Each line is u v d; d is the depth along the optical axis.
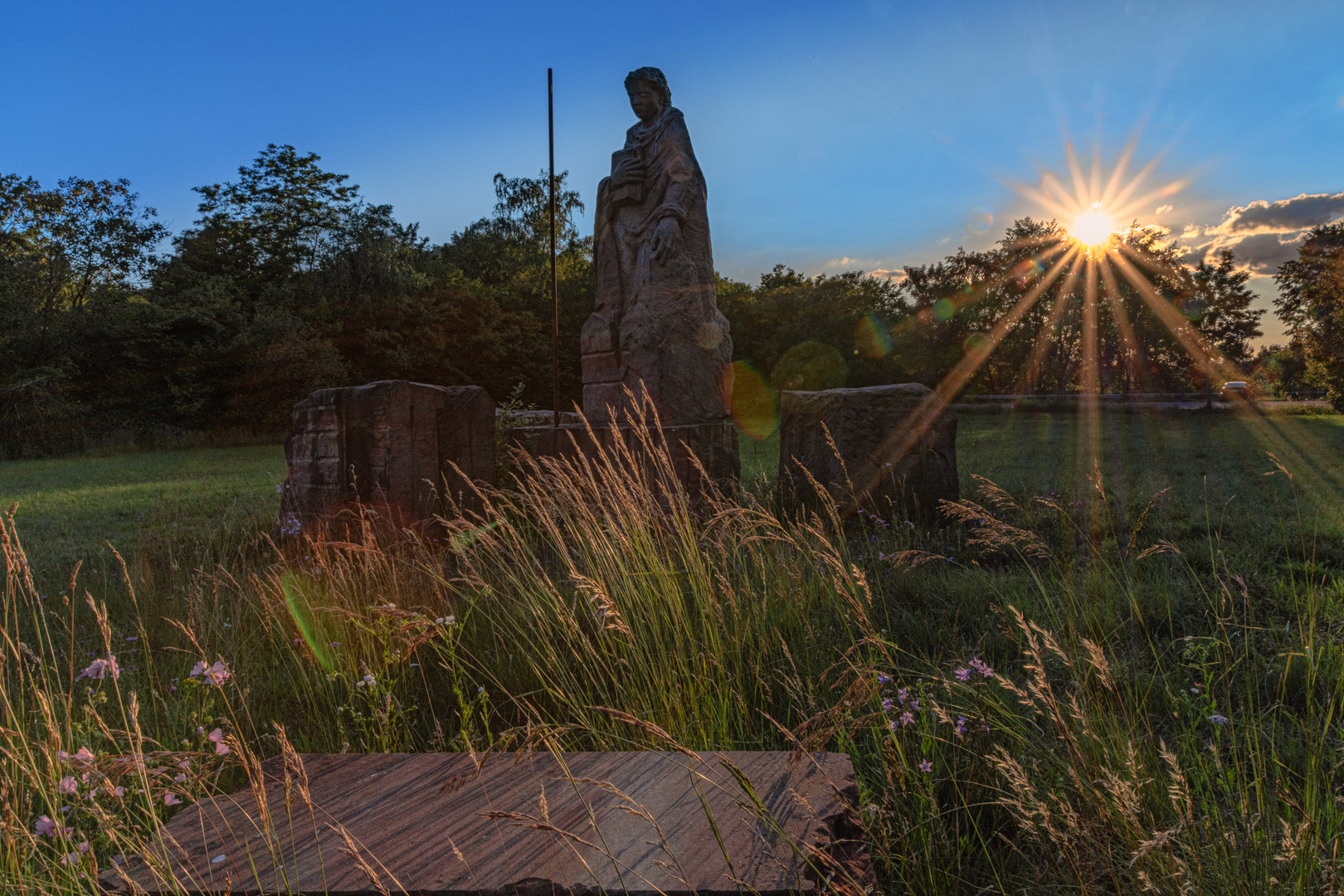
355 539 5.16
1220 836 1.64
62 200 30.25
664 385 7.08
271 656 3.57
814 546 3.74
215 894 1.48
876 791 2.08
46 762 2.15
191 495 10.15
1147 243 31.97
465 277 36.47
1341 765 2.03
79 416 23.80
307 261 34.69
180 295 28.36
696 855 1.53
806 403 6.87
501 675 3.19
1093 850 1.67
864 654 2.92
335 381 27.25
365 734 2.68
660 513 3.99
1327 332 27.22
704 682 2.63
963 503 4.24
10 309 25.16
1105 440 14.60
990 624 3.53
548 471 5.90
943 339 34.00
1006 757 1.79
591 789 1.84
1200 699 2.51
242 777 2.50
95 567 5.71
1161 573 4.01
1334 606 3.39
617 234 7.81
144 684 3.20
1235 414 26.02
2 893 1.61
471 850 1.58
